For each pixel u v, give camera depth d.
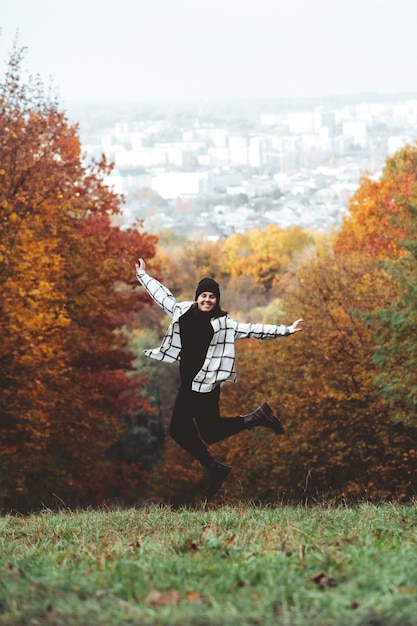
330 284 31.17
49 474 26.05
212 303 8.68
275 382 32.06
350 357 29.11
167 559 7.03
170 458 38.88
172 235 132.25
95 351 29.00
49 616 5.45
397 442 27.59
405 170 43.88
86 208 28.38
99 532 9.41
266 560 6.65
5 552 8.23
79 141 29.50
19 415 23.36
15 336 22.50
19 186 25.73
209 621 5.22
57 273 25.39
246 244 111.06
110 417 29.72
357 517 10.21
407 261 24.11
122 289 51.91
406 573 5.96
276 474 30.12
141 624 5.25
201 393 8.70
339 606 5.38
